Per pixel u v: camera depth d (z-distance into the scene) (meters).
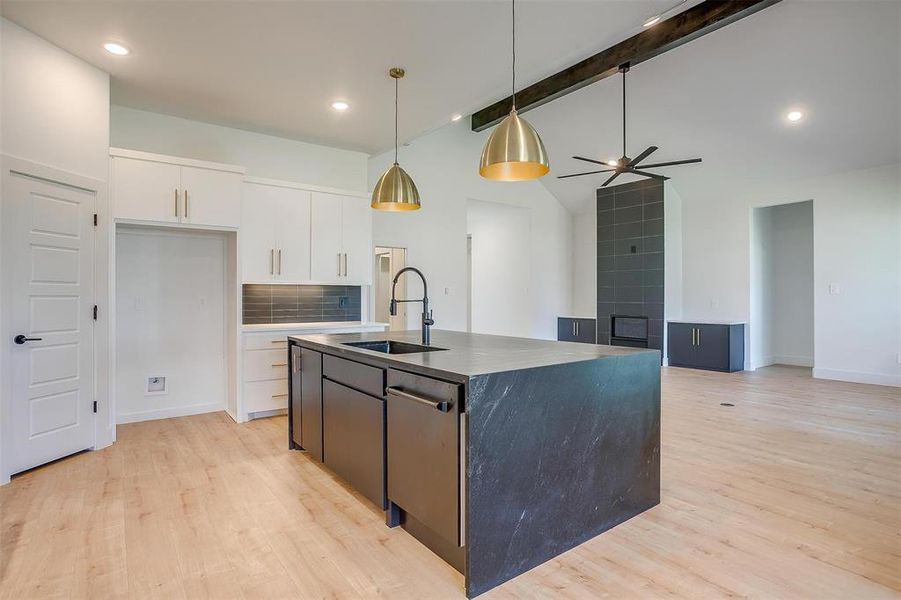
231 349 4.46
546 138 7.17
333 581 1.86
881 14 3.86
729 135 5.91
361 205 5.17
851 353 5.92
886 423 4.08
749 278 6.89
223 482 2.85
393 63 3.47
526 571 1.92
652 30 4.51
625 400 2.36
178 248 4.42
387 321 6.91
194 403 4.52
